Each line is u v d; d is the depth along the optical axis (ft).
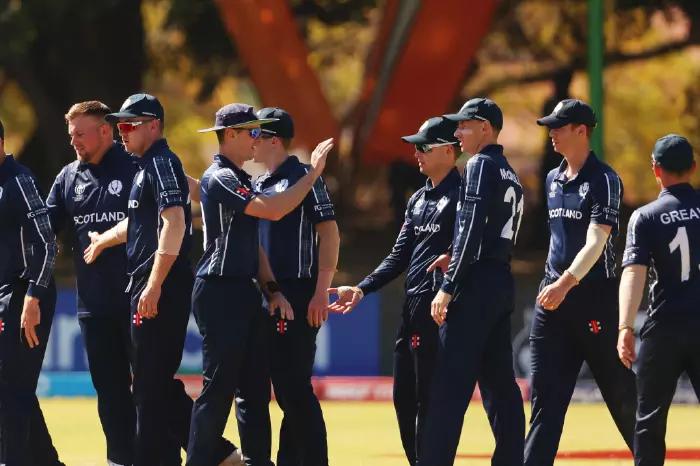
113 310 82.38
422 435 76.02
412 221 82.69
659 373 73.05
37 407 83.25
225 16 201.87
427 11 199.11
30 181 78.84
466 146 77.46
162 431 78.28
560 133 80.07
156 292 75.46
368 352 158.71
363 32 288.10
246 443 81.05
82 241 83.56
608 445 110.93
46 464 84.53
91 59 233.76
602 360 80.18
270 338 79.97
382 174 314.55
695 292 72.49
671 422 130.31
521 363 152.35
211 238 74.84
